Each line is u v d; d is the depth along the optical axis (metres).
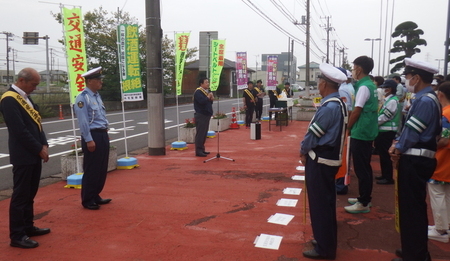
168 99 34.22
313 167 3.65
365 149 4.84
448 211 4.18
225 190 6.09
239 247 3.95
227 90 49.34
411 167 3.37
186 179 6.81
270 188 6.20
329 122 3.54
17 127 3.87
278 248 3.92
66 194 6.01
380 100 8.03
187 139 11.32
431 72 3.45
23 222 4.04
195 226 4.55
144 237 4.23
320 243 3.64
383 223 4.65
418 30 20.48
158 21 9.10
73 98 6.52
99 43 29.03
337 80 3.58
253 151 9.70
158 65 9.09
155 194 5.90
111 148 7.54
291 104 17.48
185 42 10.84
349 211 5.02
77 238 4.23
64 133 14.56
